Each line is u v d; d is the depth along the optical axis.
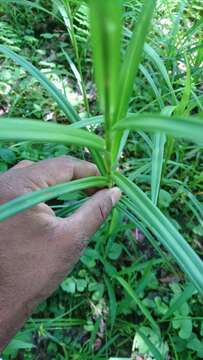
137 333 0.23
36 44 0.38
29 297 0.16
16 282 0.15
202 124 0.09
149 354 0.23
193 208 0.26
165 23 0.37
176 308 0.22
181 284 0.26
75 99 0.33
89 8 0.08
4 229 0.15
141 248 0.27
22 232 0.15
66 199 0.25
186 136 0.09
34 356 0.23
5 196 0.15
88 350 0.23
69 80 0.35
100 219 0.16
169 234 0.13
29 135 0.10
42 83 0.18
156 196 0.18
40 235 0.16
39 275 0.16
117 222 0.24
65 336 0.24
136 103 0.32
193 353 0.23
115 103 0.11
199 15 0.39
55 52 0.38
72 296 0.25
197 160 0.29
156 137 0.19
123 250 0.27
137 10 0.34
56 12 0.37
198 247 0.27
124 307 0.24
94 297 0.25
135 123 0.10
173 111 0.22
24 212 0.15
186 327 0.23
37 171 0.16
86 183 0.15
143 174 0.27
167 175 0.27
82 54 0.33
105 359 0.22
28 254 0.15
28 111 0.33
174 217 0.28
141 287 0.23
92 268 0.26
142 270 0.26
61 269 0.16
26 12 0.40
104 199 0.16
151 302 0.25
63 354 0.24
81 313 0.25
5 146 0.30
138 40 0.12
